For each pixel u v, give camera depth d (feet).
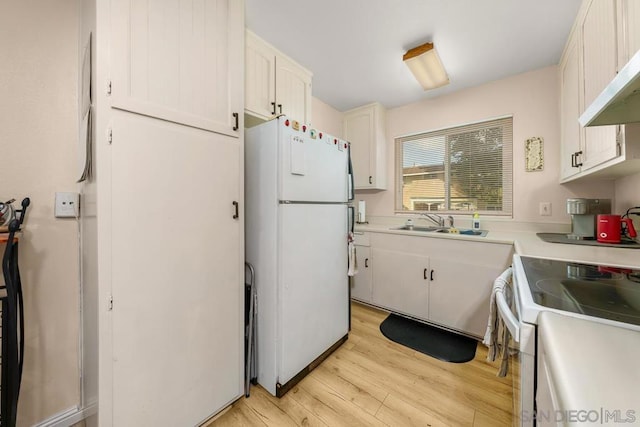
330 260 5.97
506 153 8.00
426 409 4.46
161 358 3.54
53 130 3.84
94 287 3.26
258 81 5.61
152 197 3.42
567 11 5.12
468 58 6.81
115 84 3.08
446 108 9.02
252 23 5.59
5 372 3.10
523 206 7.63
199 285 3.95
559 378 1.34
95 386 3.27
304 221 5.20
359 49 6.52
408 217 9.91
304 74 6.89
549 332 1.86
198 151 3.91
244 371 4.79
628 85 2.00
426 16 5.35
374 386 5.04
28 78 3.65
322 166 5.66
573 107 5.56
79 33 4.01
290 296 4.91
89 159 3.40
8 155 3.52
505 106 7.86
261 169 4.96
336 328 6.25
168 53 3.55
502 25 5.56
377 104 9.82
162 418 3.56
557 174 7.09
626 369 1.38
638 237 5.26
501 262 6.26
